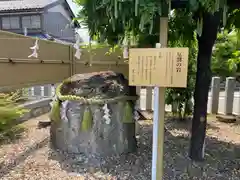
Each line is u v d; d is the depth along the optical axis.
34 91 5.60
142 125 4.42
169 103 4.75
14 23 10.34
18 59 3.22
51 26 10.85
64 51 4.32
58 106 3.07
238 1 2.13
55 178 2.42
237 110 5.54
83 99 2.90
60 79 4.23
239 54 4.29
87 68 4.84
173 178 2.44
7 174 2.49
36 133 3.94
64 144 3.09
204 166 2.72
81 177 2.44
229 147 3.38
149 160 2.86
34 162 2.79
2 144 3.41
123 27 2.22
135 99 3.07
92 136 2.94
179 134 3.93
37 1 11.03
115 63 4.97
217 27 2.58
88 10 2.00
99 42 2.80
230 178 2.46
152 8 1.56
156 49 1.67
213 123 4.65
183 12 2.60
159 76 1.68
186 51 1.62
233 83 5.22
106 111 2.84
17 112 3.99
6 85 3.04
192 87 4.47
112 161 2.83
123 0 1.58
